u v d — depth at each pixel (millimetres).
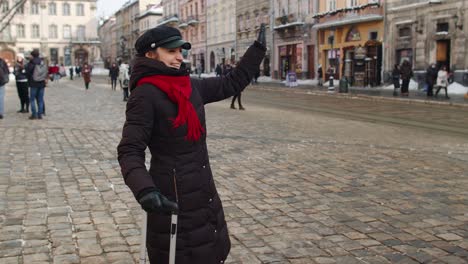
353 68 37000
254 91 33656
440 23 29656
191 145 2893
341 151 9766
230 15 57500
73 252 4680
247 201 6352
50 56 90938
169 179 2850
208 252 2916
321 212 5895
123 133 2826
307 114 17391
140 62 2883
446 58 30094
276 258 4562
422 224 5469
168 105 2840
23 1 39344
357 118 16188
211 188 2975
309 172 7934
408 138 11773
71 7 91375
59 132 12211
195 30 69562
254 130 12922
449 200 6379
